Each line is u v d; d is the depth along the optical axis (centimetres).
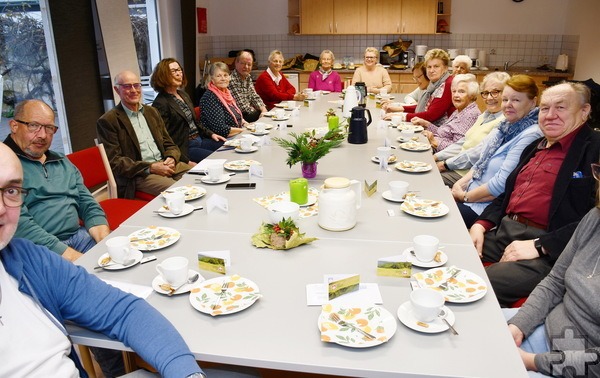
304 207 200
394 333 116
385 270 143
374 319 121
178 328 120
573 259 151
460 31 714
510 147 256
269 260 154
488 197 260
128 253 152
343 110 401
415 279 141
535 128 243
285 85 590
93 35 440
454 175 323
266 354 110
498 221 230
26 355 109
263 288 137
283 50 758
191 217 192
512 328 150
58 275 119
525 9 694
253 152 297
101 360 188
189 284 138
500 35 708
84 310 119
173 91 391
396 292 135
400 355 109
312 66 720
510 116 255
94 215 240
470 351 110
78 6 416
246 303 128
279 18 745
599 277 139
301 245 164
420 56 706
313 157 231
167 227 182
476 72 673
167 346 111
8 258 114
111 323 118
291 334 117
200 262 148
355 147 304
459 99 362
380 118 405
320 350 111
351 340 112
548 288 157
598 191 148
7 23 366
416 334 117
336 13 700
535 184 212
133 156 317
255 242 164
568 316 146
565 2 684
